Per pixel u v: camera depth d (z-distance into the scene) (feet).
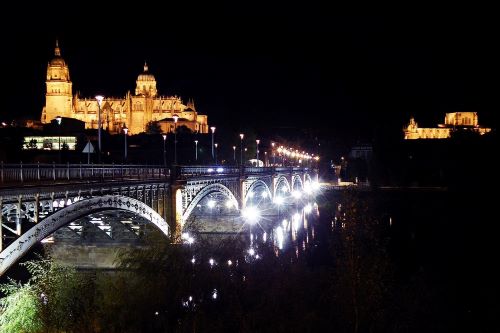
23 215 123.13
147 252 144.36
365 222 154.61
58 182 137.28
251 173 375.86
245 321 137.69
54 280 130.21
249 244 253.03
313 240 324.60
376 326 149.18
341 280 152.56
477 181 552.00
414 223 426.92
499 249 311.47
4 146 473.67
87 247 197.47
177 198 220.64
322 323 151.43
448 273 255.29
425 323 172.14
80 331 124.88
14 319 121.29
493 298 207.00
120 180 175.73
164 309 135.85
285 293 161.48
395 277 235.81
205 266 149.59
